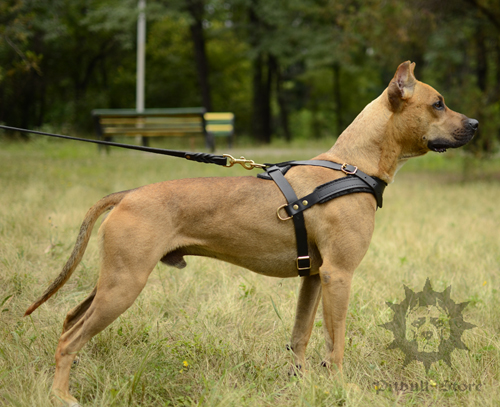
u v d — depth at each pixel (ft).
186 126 47.29
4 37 28.66
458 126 10.25
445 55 49.57
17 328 11.60
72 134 67.00
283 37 73.67
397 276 16.02
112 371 10.25
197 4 71.97
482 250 18.54
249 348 11.48
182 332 12.18
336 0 46.03
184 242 9.68
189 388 9.60
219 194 9.74
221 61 98.07
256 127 83.51
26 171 30.14
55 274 14.88
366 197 9.97
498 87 42.83
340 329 9.82
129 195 9.56
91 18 71.56
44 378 9.61
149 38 92.43
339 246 9.67
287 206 9.72
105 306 9.16
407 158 10.69
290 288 15.26
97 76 94.68
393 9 42.78
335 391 9.33
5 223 17.56
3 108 73.00
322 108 111.86
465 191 32.24
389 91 10.30
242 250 9.88
